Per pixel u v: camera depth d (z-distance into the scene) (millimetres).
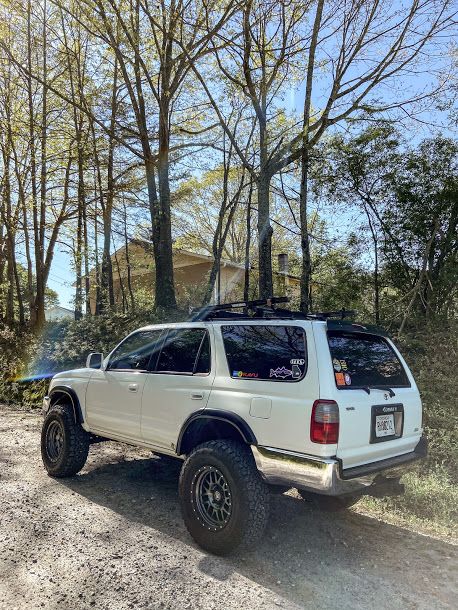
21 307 16984
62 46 13867
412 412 4047
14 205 16641
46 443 5641
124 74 11742
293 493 5191
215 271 13734
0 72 13992
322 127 9391
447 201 8156
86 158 14242
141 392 4598
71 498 4832
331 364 3469
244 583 3242
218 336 4160
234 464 3523
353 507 4832
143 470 5867
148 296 20078
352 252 9695
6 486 5152
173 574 3338
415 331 8383
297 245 20109
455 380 6926
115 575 3320
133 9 10828
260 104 10758
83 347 11117
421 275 8219
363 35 8922
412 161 8484
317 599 3080
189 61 9781
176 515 4434
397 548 3887
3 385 11859
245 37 9320
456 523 4445
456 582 3340
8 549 3697
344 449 3340
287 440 3416
